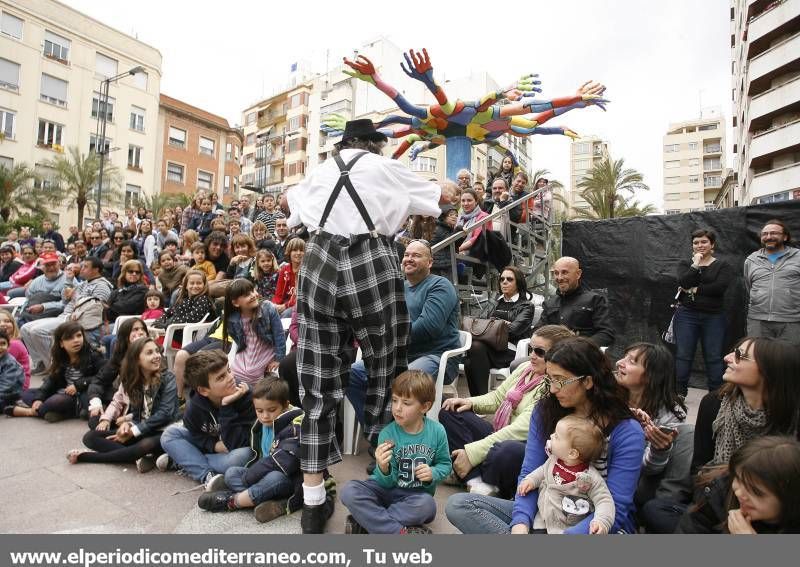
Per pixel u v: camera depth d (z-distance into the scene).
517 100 8.12
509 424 2.84
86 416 3.95
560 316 4.14
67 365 4.09
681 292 4.50
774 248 4.38
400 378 2.29
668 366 2.38
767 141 21.83
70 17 27.22
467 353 3.73
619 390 1.98
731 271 4.31
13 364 4.17
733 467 1.51
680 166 58.75
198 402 2.96
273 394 2.67
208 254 6.10
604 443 1.91
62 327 4.02
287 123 43.31
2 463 3.01
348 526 2.17
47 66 26.19
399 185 2.32
